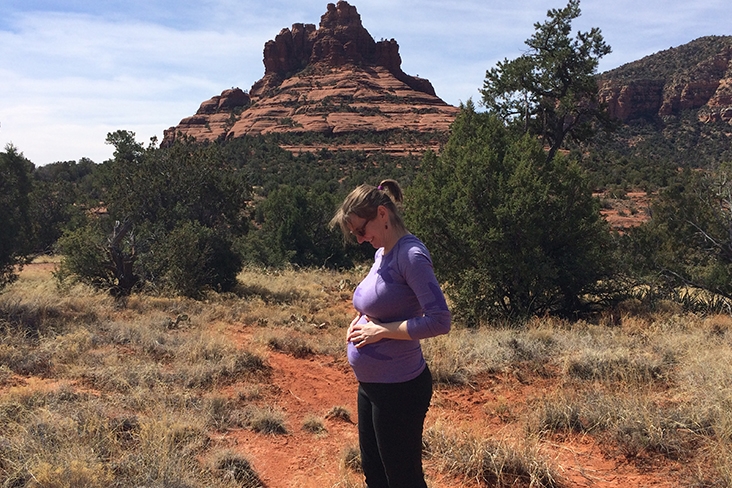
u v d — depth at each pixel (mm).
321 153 99188
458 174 12102
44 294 10695
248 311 11617
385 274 2365
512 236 11438
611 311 11852
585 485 3578
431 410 5047
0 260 11133
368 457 2609
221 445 4141
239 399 5340
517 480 3613
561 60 19266
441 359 6242
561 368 6199
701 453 3857
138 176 19594
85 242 13195
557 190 11969
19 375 5496
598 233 12391
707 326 8734
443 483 3609
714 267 13086
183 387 5438
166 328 8656
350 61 149250
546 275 11070
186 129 138875
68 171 75062
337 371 6789
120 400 4812
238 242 21891
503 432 4410
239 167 87375
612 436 4164
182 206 19688
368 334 2336
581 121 21234
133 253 13508
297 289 16938
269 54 154375
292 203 26469
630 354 6414
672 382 5441
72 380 5395
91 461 3375
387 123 119500
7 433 3857
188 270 14406
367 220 2361
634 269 13312
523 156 12062
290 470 3871
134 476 3330
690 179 14406
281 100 136625
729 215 13547
